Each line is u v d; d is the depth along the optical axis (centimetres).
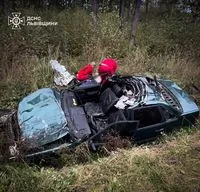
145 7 1933
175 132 777
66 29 1223
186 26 1380
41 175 632
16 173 618
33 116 698
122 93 750
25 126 678
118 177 638
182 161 684
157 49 1298
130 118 708
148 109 724
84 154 673
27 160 652
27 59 1058
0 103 912
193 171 656
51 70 1030
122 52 1208
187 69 1141
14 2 1395
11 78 990
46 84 995
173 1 1770
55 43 1185
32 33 1121
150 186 621
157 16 1766
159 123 747
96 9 1318
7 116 750
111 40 1195
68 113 714
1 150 661
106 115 739
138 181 630
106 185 622
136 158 677
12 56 1059
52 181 623
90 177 637
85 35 1205
